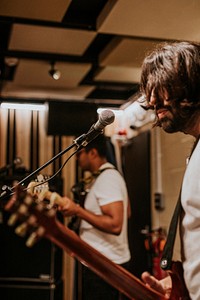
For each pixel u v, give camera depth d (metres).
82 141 1.85
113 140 4.92
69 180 4.86
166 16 2.76
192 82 1.32
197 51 1.35
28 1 2.69
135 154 4.51
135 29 2.96
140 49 3.39
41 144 4.91
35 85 4.48
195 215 1.20
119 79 4.39
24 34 3.25
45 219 1.02
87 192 2.79
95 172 2.83
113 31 3.03
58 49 3.58
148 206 4.21
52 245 3.76
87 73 4.23
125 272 1.27
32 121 4.93
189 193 1.21
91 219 2.50
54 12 2.83
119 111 4.92
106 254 2.61
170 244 1.32
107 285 2.54
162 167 4.00
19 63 3.85
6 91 4.70
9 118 4.90
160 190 4.04
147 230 4.15
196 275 1.20
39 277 3.71
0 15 2.90
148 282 1.36
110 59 3.66
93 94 4.84
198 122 1.33
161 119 1.37
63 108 4.18
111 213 2.58
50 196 1.66
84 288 2.54
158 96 1.36
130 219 4.53
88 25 3.09
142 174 4.34
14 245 3.73
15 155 4.86
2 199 1.83
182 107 1.32
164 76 1.33
